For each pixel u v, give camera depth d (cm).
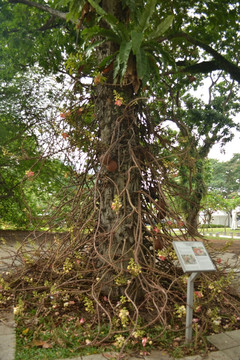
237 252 771
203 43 800
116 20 372
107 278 387
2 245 798
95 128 458
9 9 941
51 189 1020
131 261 331
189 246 300
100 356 264
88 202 435
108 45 424
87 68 443
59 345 284
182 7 767
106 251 398
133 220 399
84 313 353
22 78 977
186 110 1405
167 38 733
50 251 447
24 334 304
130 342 287
